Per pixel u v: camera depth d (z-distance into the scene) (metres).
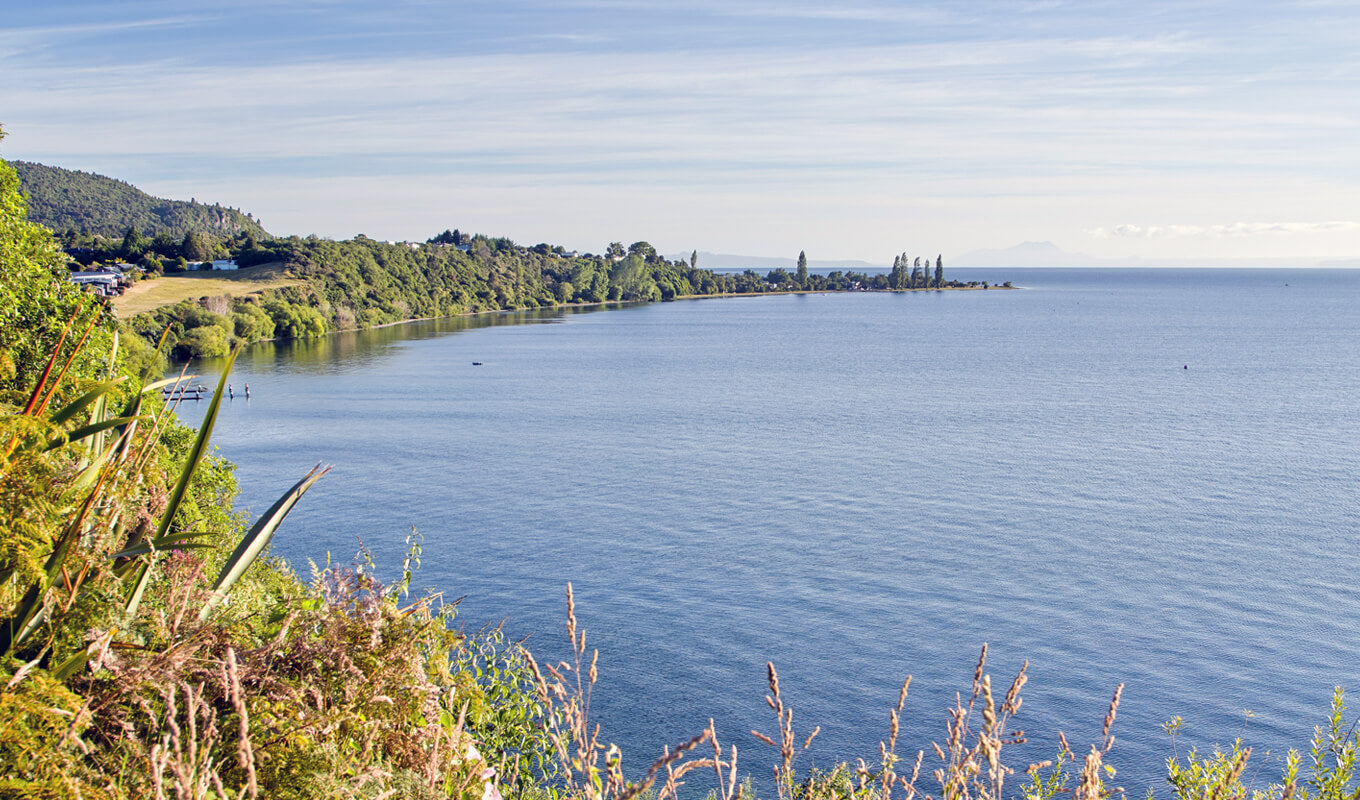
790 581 37.53
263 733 3.04
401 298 194.38
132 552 3.69
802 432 73.25
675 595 35.62
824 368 118.69
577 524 45.44
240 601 4.00
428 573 37.41
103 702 2.85
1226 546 43.53
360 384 97.38
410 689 3.60
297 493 4.20
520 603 34.44
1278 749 25.27
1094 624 33.91
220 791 2.31
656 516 47.22
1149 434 72.69
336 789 3.02
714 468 59.22
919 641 31.92
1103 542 43.84
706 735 2.32
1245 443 69.06
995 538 44.25
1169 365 122.88
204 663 3.04
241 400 85.31
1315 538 44.94
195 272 166.62
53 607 3.31
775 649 30.80
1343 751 4.76
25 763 2.42
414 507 48.16
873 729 25.58
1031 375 112.25
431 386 97.06
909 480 56.22
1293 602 36.44
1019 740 2.47
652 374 110.94
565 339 156.25
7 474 3.18
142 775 2.66
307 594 4.20
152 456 3.99
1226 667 30.58
